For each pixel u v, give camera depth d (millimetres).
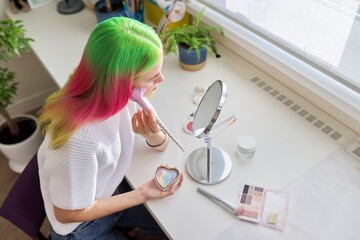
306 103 1224
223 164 1030
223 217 919
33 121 1896
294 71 1199
